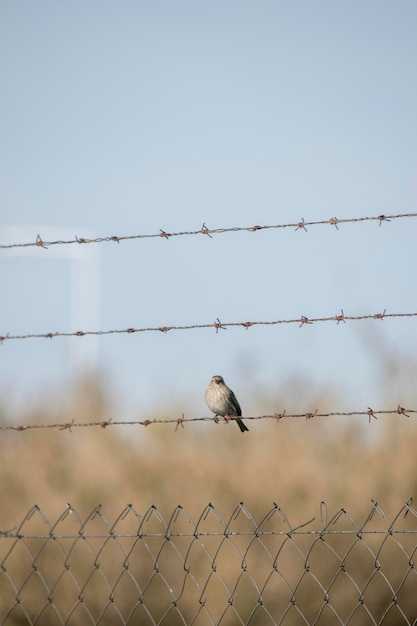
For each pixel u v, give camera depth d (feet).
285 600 42.42
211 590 42.50
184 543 44.45
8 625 42.34
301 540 44.52
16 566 43.50
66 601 42.80
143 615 42.73
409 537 44.55
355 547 44.27
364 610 42.83
